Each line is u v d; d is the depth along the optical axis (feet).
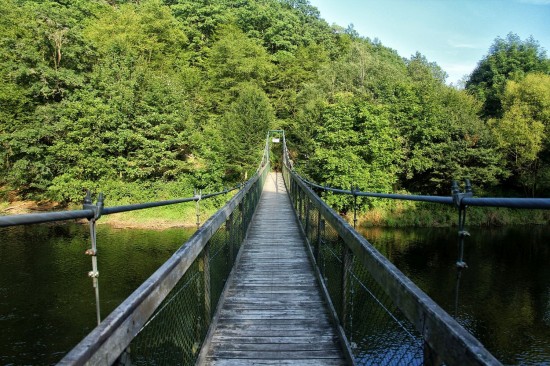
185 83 93.30
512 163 74.18
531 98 74.43
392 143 66.33
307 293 13.02
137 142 68.13
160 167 69.56
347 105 68.59
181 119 72.59
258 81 107.55
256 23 148.25
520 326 26.43
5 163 65.00
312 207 17.79
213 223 9.24
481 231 57.77
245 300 12.34
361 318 7.40
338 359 8.50
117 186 64.39
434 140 72.90
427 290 32.81
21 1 88.94
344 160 63.16
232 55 105.70
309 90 99.30
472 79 113.80
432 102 76.38
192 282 7.81
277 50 142.20
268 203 39.65
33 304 27.48
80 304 27.48
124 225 57.06
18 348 21.70
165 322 5.51
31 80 68.44
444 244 49.26
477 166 70.03
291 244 20.86
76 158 65.05
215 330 9.95
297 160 90.43
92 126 65.92
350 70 100.22
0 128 64.49
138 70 73.72
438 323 3.31
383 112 68.74
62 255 39.86
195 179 69.00
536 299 30.99
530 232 57.00
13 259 38.14
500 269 38.70
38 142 65.16
